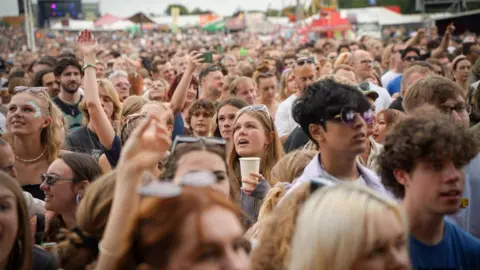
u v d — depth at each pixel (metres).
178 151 3.78
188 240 2.11
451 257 3.35
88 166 4.49
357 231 2.56
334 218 2.59
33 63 16.53
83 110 7.21
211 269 2.10
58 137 6.18
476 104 5.77
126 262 2.32
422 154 3.27
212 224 2.12
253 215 4.99
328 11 34.03
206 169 3.66
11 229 3.26
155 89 10.20
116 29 65.00
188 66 7.71
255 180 4.88
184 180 2.22
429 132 3.27
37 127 6.02
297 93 8.52
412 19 37.56
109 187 3.27
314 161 4.09
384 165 3.50
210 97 10.24
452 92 4.98
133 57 21.28
